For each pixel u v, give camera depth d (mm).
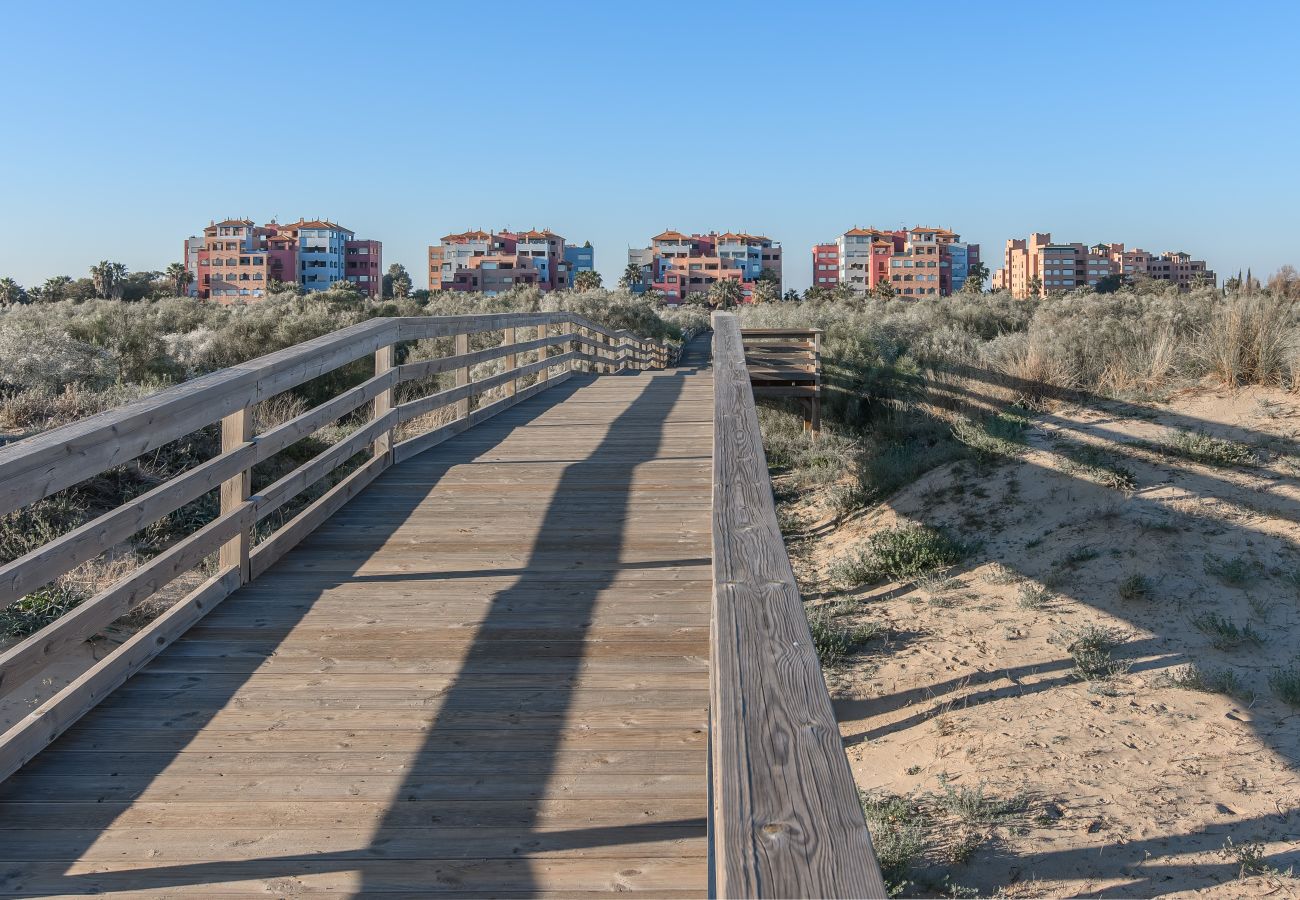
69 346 13031
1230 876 3844
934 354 14422
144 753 3395
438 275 153125
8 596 3084
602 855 2785
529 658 4145
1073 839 4203
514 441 8969
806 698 1645
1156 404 10047
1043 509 8477
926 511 9312
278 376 5371
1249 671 5578
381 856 2799
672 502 6664
